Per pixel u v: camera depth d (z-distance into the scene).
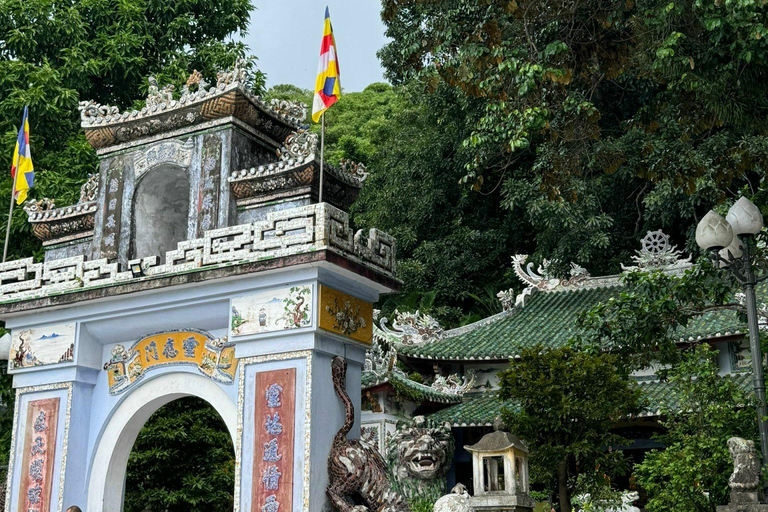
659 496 12.70
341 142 43.50
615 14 13.29
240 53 26.86
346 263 10.16
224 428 17.31
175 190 12.77
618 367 13.46
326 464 9.95
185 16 26.56
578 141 14.40
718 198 14.52
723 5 10.91
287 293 10.26
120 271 11.48
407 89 36.59
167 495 15.87
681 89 13.12
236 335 10.48
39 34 23.69
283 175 10.94
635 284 13.43
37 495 11.51
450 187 34.38
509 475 12.15
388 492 9.98
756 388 10.09
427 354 23.23
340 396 10.27
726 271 12.91
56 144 22.88
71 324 11.95
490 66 12.86
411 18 31.47
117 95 25.80
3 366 18.14
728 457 12.04
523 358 14.70
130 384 11.73
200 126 11.70
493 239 33.72
